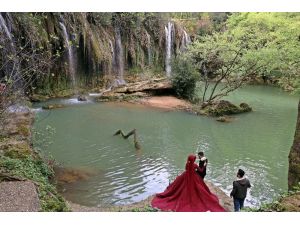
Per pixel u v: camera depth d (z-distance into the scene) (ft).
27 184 29.60
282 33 79.51
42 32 81.10
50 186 32.04
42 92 85.76
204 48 92.63
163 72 123.44
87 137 56.44
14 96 38.40
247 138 60.13
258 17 89.56
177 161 47.34
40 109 74.59
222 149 53.67
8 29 74.13
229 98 100.22
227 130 65.16
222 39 95.71
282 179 42.27
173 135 60.39
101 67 101.35
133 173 42.16
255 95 106.11
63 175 40.19
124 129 62.34
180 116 74.43
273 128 67.31
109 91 94.17
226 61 87.30
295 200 25.35
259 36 85.87
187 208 29.14
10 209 24.98
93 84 99.25
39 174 34.53
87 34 96.27
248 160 49.01
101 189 37.01
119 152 49.80
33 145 47.44
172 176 41.70
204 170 32.76
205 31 137.18
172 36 126.31
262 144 56.90
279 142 58.23
